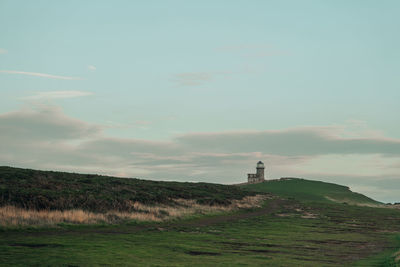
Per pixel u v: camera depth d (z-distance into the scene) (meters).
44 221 35.69
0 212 35.28
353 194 168.25
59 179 68.75
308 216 69.88
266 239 37.16
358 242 37.84
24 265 18.58
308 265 23.16
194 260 23.11
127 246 27.22
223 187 119.88
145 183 87.88
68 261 20.22
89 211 44.41
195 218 55.50
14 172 66.25
